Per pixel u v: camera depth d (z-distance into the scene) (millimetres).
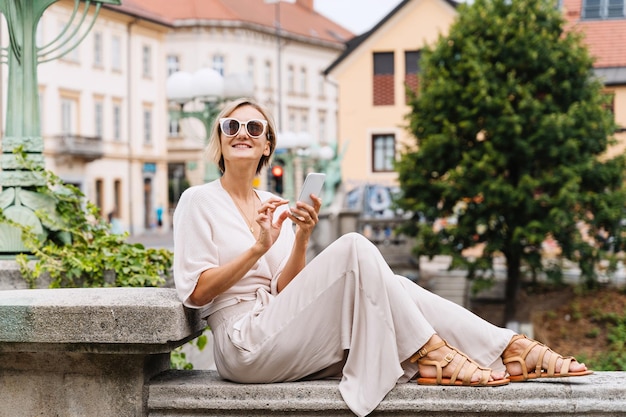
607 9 33781
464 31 22969
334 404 3930
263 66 74812
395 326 3969
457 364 3926
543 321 21094
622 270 25047
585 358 18516
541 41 22328
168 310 3846
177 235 4121
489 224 22109
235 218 4191
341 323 3996
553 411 3877
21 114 6965
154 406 4012
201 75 12984
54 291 4234
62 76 51219
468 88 22188
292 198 27375
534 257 21969
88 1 7254
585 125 22234
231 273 3971
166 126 63656
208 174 13141
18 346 3965
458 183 22078
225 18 70688
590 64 22750
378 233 28516
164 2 71312
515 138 21781
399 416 3930
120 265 6629
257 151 4262
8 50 7008
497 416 3906
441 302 4141
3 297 4070
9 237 6668
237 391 3980
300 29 80750
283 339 3973
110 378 4031
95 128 54750
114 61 56625
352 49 44062
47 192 6816
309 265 4043
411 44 43750
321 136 84438
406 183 23203
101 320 3863
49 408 4055
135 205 59281
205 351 9523
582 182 22438
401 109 43938
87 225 6984
